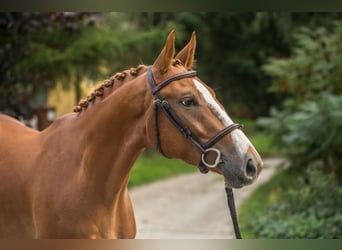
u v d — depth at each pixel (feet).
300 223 28.50
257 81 73.77
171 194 46.09
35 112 37.19
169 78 12.62
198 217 36.37
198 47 70.23
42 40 39.32
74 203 13.10
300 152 41.32
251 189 46.80
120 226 13.89
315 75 42.34
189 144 12.29
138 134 13.02
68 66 40.40
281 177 46.75
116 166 13.21
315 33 45.16
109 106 13.29
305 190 33.12
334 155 38.42
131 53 50.42
